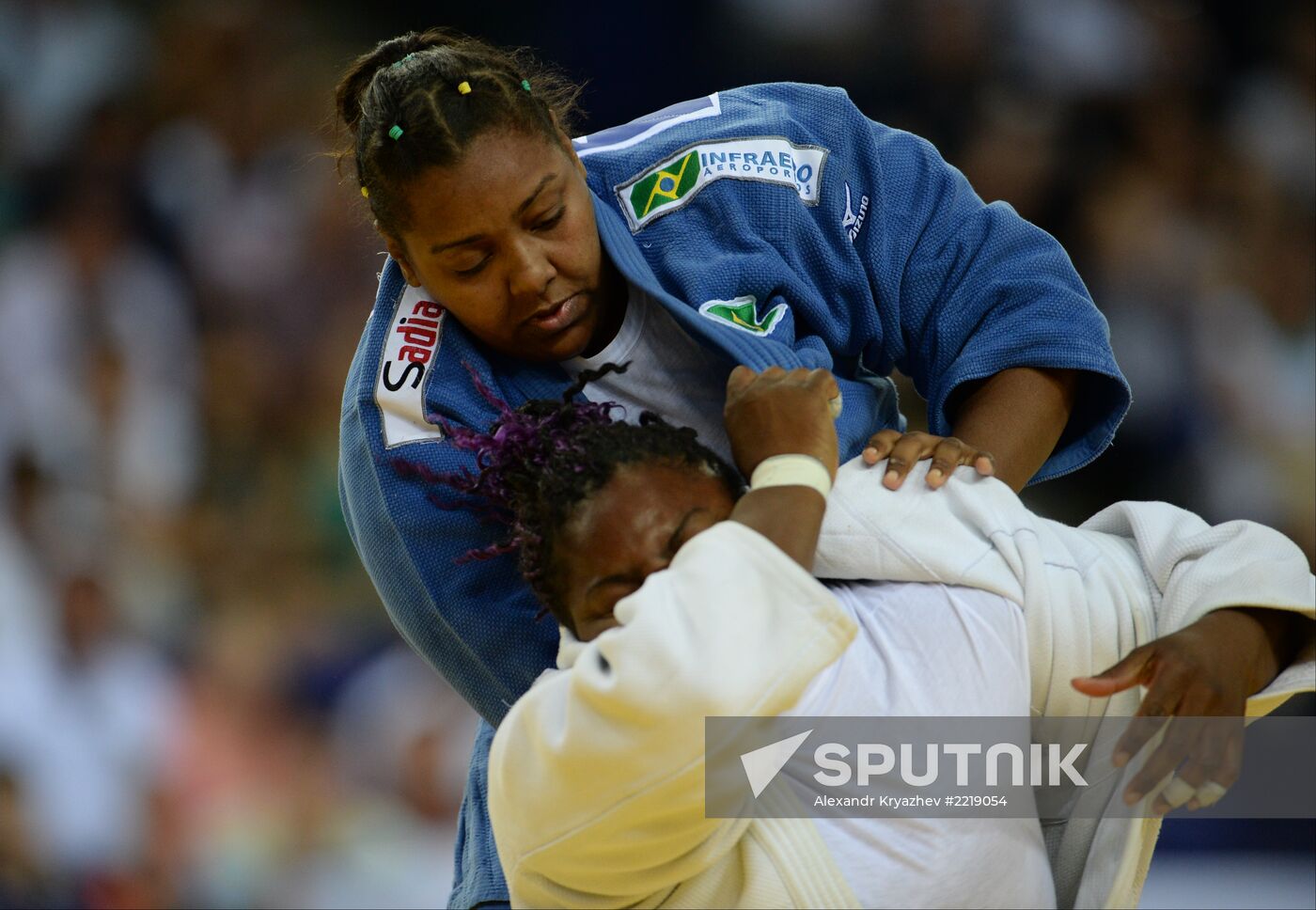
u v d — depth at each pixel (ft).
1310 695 52.80
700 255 21.65
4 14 67.72
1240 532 19.30
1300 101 69.62
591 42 66.49
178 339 63.46
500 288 20.17
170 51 67.62
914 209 23.26
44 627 53.83
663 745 16.49
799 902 17.67
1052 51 67.00
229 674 55.16
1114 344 62.64
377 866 50.42
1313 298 65.82
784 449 18.10
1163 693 17.80
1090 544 20.02
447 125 19.33
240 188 65.92
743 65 66.39
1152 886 45.34
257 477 61.41
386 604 22.16
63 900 49.42
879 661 18.67
